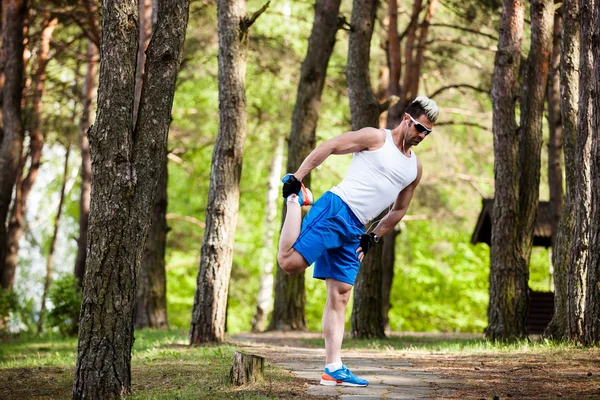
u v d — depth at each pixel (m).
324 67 17.19
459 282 32.28
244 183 31.39
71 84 25.11
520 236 12.17
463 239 32.56
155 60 6.51
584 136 10.18
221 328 12.02
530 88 12.61
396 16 18.59
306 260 6.10
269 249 26.61
